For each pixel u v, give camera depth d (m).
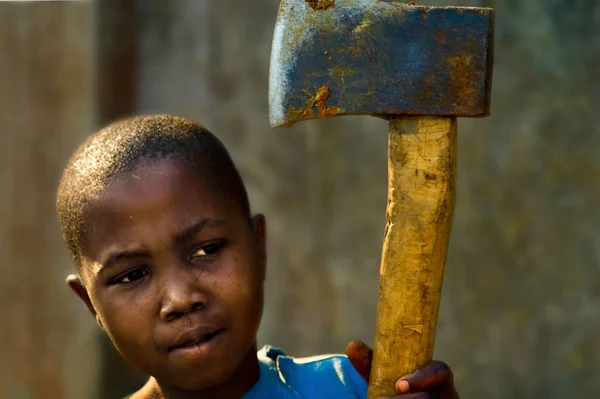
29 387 6.18
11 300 6.18
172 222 2.88
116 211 2.90
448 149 2.75
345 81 2.77
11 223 6.16
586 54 5.29
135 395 3.28
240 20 6.09
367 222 5.72
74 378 6.14
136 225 2.88
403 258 2.75
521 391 5.37
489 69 2.75
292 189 5.89
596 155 5.25
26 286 6.16
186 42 6.21
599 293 5.24
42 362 6.17
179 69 6.22
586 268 5.27
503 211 5.41
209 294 2.88
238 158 6.02
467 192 5.46
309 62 2.79
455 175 2.79
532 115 5.37
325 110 2.79
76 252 3.07
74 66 6.12
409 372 2.76
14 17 6.12
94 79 6.11
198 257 2.92
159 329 2.88
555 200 5.32
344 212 5.77
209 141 3.16
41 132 6.13
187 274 2.88
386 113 2.76
